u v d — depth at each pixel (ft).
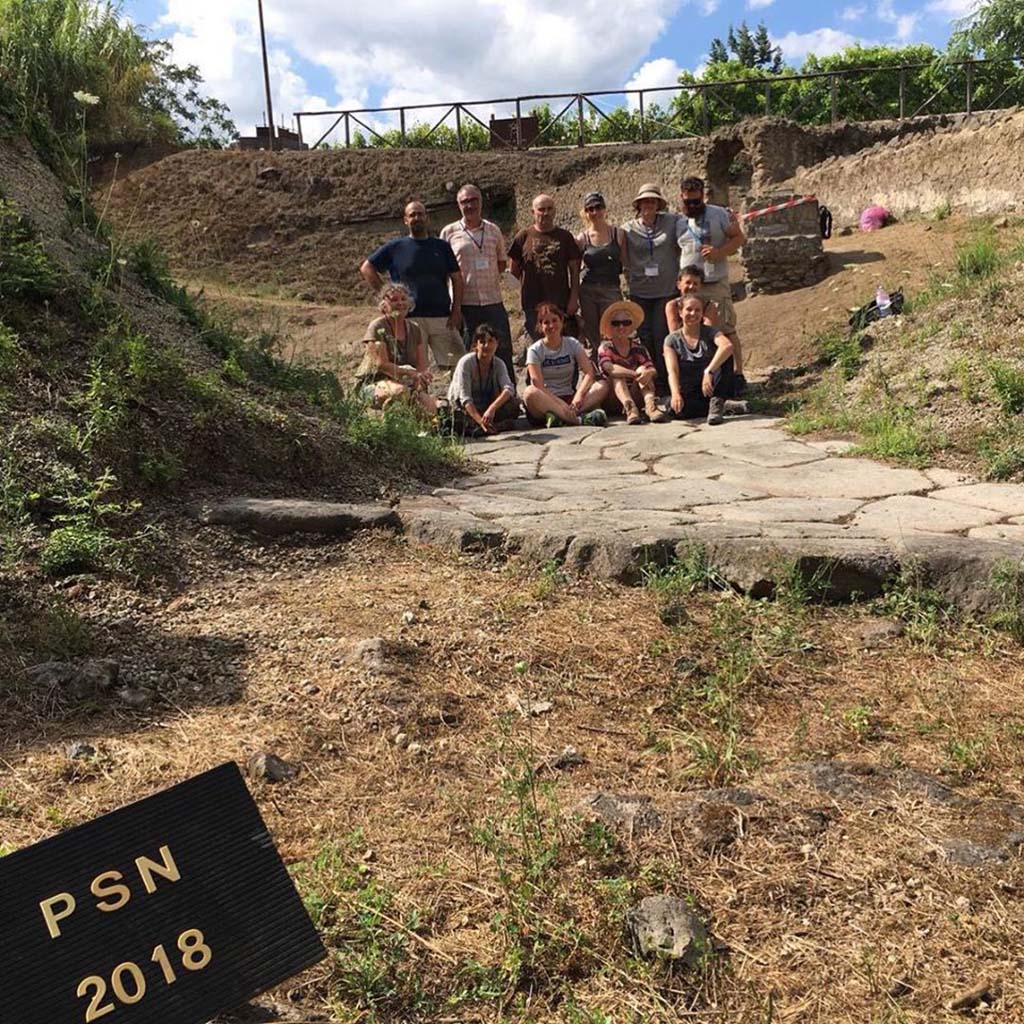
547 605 12.28
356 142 88.38
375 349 24.62
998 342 23.31
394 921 6.66
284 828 7.73
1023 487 17.03
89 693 9.73
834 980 6.22
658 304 28.71
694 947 6.38
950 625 11.75
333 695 9.80
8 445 13.43
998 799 8.10
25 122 24.25
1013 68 99.09
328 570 13.50
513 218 77.36
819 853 7.39
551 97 80.18
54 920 4.75
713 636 11.37
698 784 8.47
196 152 78.43
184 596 12.34
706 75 129.08
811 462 19.98
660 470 19.97
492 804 8.06
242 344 21.79
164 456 14.89
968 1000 6.03
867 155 55.67
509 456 22.06
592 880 7.05
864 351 27.91
